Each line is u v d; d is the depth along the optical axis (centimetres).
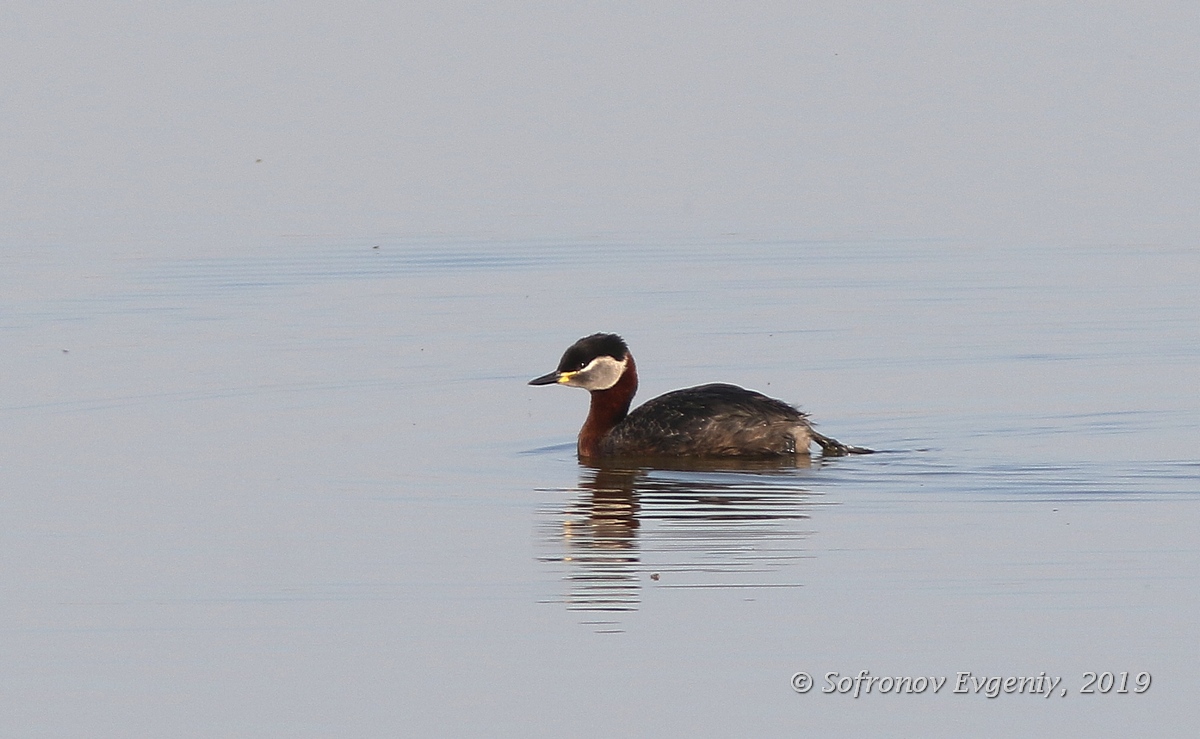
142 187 3900
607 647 1262
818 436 1791
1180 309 2530
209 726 1143
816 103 4812
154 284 2873
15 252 3194
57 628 1316
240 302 2712
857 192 3750
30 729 1140
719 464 1781
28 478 1752
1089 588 1355
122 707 1173
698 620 1309
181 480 1738
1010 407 1981
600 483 1714
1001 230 3297
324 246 3222
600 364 1852
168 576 1431
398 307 2656
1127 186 3725
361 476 1752
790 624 1296
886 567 1416
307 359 2302
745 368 2220
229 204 3706
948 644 1255
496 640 1280
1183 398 2002
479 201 3719
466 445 1888
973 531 1507
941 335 2394
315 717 1155
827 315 2550
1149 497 1602
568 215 3538
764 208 3584
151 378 2205
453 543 1513
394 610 1345
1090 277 2811
